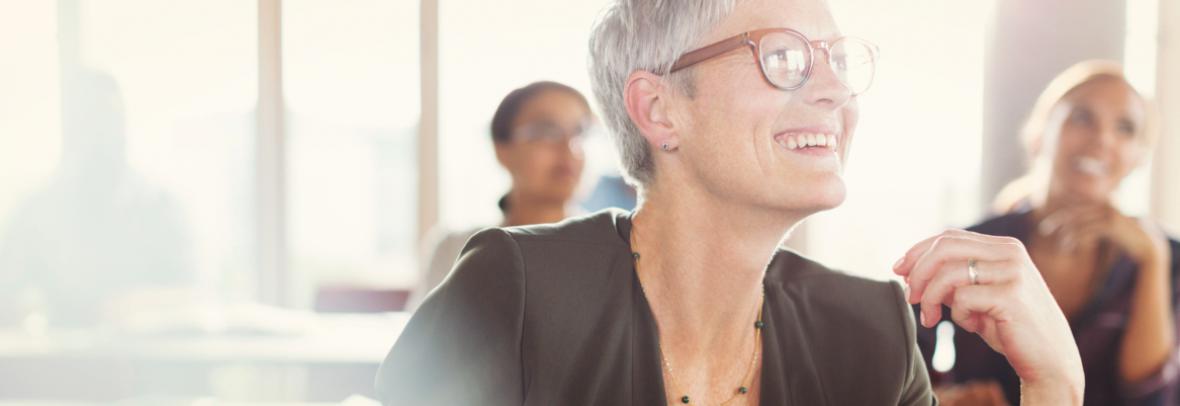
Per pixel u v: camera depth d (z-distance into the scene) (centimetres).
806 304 81
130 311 357
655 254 76
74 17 393
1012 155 317
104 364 271
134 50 396
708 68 69
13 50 392
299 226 398
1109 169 173
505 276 74
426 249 227
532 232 78
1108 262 171
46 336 303
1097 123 173
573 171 201
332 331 298
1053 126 177
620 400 73
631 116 74
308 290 397
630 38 74
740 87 68
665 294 76
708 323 76
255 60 394
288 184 397
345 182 397
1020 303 75
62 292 378
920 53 346
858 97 72
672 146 72
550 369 73
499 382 72
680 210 74
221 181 397
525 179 201
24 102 391
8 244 379
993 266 75
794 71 68
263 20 391
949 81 346
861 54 72
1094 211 174
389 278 395
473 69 389
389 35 391
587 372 73
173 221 389
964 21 344
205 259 395
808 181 68
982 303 75
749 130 68
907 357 79
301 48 393
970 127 346
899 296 82
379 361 259
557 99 201
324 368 259
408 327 77
